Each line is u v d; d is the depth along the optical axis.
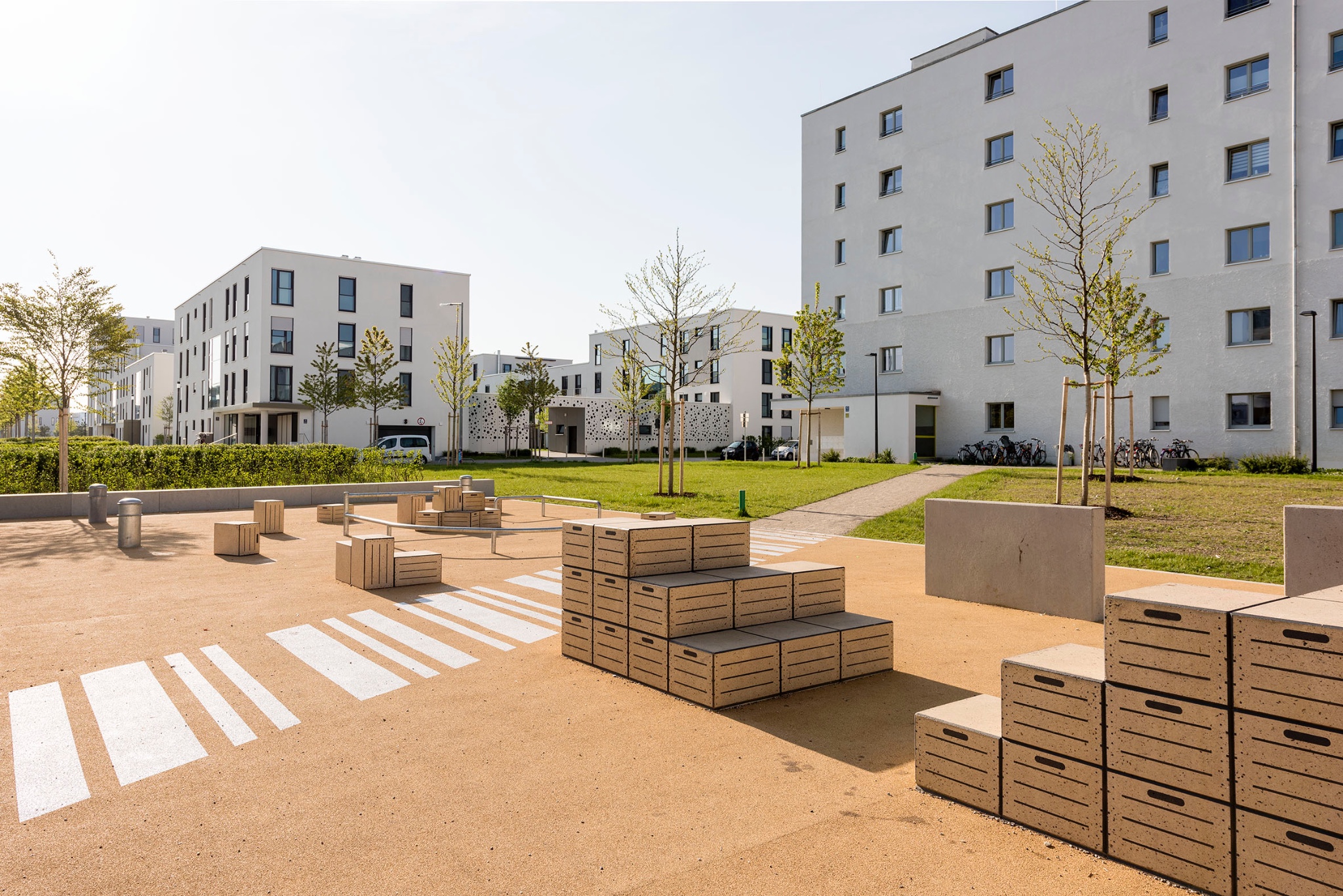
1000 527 9.52
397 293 50.97
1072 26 33.28
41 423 103.62
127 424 89.38
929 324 38.50
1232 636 3.34
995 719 4.46
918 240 39.00
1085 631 8.31
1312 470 25.86
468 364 45.59
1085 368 16.25
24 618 8.69
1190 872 3.44
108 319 22.56
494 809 4.29
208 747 5.18
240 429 53.84
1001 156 36.12
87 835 4.02
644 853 3.80
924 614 9.11
